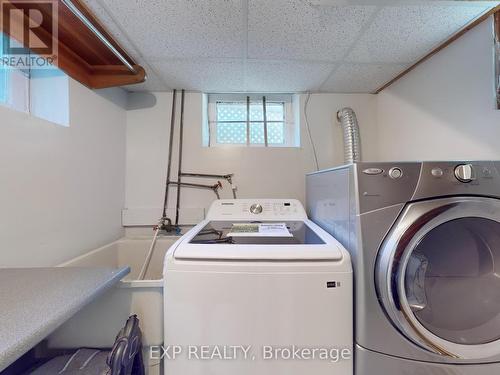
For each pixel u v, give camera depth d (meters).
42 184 1.19
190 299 0.90
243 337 0.89
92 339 0.94
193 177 2.02
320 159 2.06
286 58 1.54
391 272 0.88
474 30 1.22
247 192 2.03
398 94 1.81
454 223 0.97
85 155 1.51
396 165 0.94
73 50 1.36
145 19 1.18
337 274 0.90
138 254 1.86
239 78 1.81
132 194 2.00
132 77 1.58
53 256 1.25
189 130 2.03
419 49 1.44
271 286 0.89
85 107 1.51
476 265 1.01
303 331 0.90
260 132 2.21
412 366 0.92
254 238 1.13
